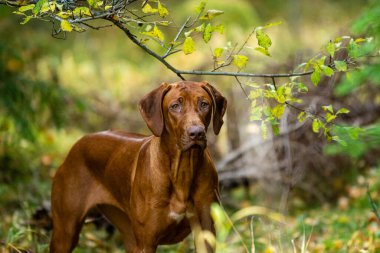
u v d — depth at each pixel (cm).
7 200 1153
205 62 1442
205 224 703
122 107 1717
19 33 1798
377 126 722
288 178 1170
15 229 952
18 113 1305
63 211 816
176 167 686
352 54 649
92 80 2023
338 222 1050
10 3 667
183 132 653
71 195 811
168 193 695
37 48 1458
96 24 2456
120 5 657
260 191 1191
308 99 1161
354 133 679
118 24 657
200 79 1400
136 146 757
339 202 1177
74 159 820
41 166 1346
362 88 1224
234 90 1268
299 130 1189
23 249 856
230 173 1217
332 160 1231
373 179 1180
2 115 1392
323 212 1158
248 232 1023
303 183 1224
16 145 1346
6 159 1311
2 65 1305
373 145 747
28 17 628
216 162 1280
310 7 2616
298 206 1195
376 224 983
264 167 1184
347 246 900
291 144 1184
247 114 1247
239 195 1233
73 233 812
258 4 2664
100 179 802
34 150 1414
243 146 1208
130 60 2222
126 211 772
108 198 795
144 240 712
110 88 1938
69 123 1591
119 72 2073
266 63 1264
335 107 1178
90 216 1023
